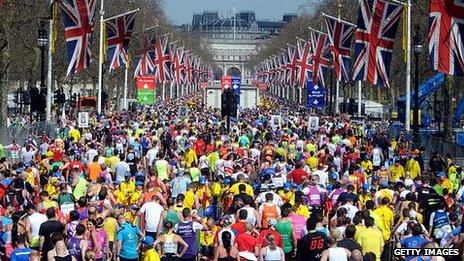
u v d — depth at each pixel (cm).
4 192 3778
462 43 5272
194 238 3064
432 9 5269
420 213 3397
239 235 2823
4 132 6800
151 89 12006
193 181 4069
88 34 6994
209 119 9675
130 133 7162
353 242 2611
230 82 14138
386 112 15075
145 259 2769
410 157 5422
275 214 3200
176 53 16238
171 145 6209
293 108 15650
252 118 10731
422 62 10669
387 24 6888
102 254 2970
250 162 4984
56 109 9838
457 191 4256
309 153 5538
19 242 2755
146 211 3275
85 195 3697
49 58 8025
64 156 5178
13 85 15275
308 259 2717
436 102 9656
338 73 8800
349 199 3372
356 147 6412
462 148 6109
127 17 9012
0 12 7781
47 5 10138
